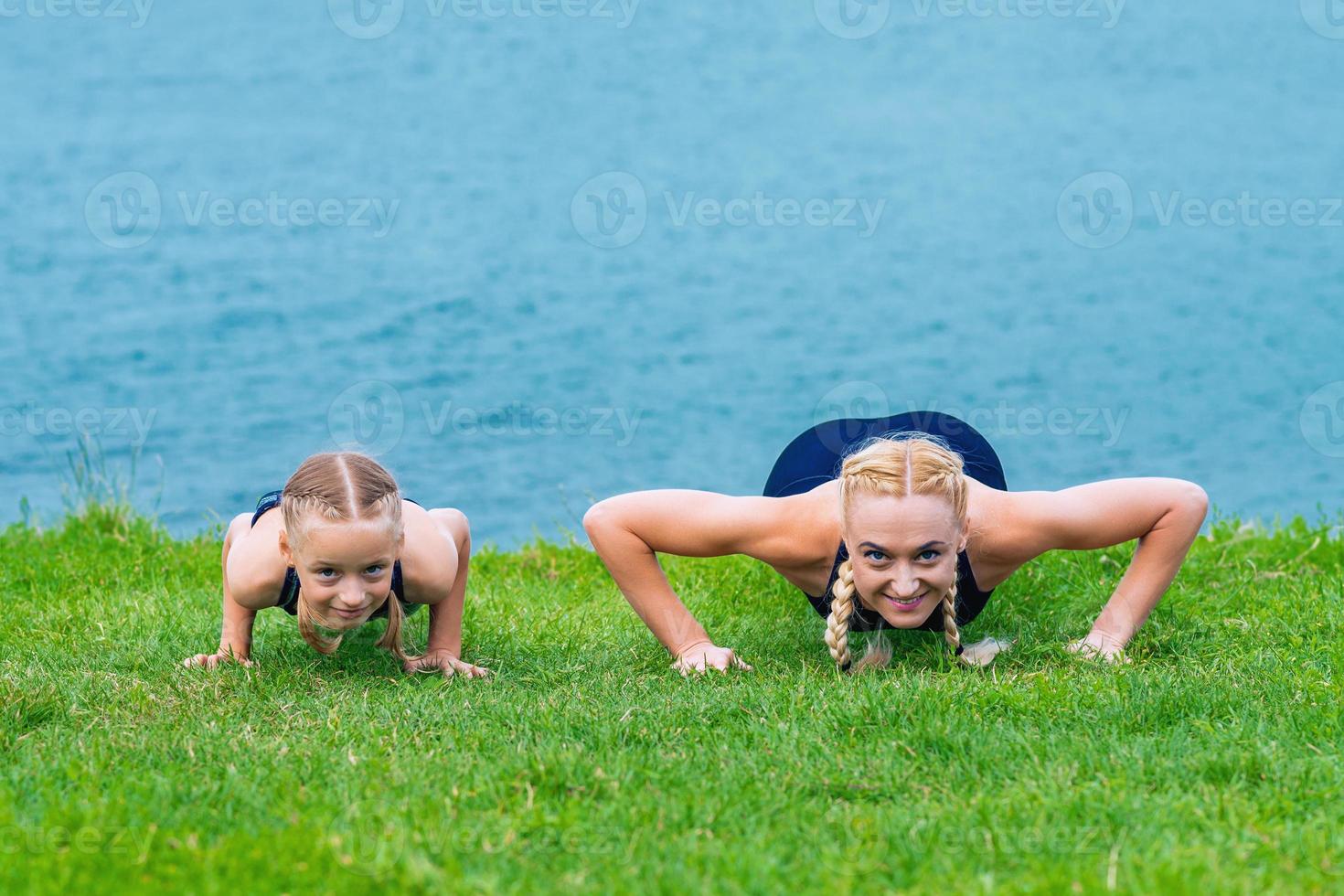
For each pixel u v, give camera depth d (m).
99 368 25.53
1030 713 6.32
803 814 5.23
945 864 4.77
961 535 7.08
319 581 6.84
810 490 7.62
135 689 6.90
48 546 10.53
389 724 6.34
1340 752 5.75
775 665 7.65
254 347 27.12
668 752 5.93
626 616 8.67
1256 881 4.55
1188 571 9.24
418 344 27.77
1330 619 8.05
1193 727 6.12
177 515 17.91
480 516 18.94
